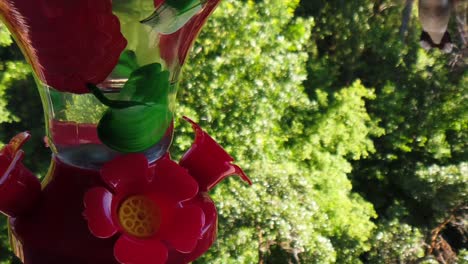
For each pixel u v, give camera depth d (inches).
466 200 305.4
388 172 349.7
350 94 310.2
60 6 34.4
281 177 245.8
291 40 272.1
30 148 230.4
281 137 289.9
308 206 248.4
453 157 352.2
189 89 235.5
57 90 39.2
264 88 247.6
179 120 230.4
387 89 341.7
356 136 309.9
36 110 241.8
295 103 283.1
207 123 240.7
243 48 241.1
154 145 40.9
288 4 284.7
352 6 347.3
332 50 355.9
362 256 301.4
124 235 36.4
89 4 34.5
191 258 40.0
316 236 253.9
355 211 296.4
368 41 347.6
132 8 35.9
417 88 346.6
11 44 244.7
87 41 35.4
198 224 38.4
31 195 39.8
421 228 313.3
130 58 37.0
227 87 238.8
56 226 38.5
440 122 343.9
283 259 255.4
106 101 36.7
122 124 37.5
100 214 35.7
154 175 39.3
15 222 39.9
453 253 311.3
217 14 237.0
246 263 229.5
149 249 36.4
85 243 37.8
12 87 239.8
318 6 348.5
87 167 40.1
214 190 232.7
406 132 345.1
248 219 236.8
